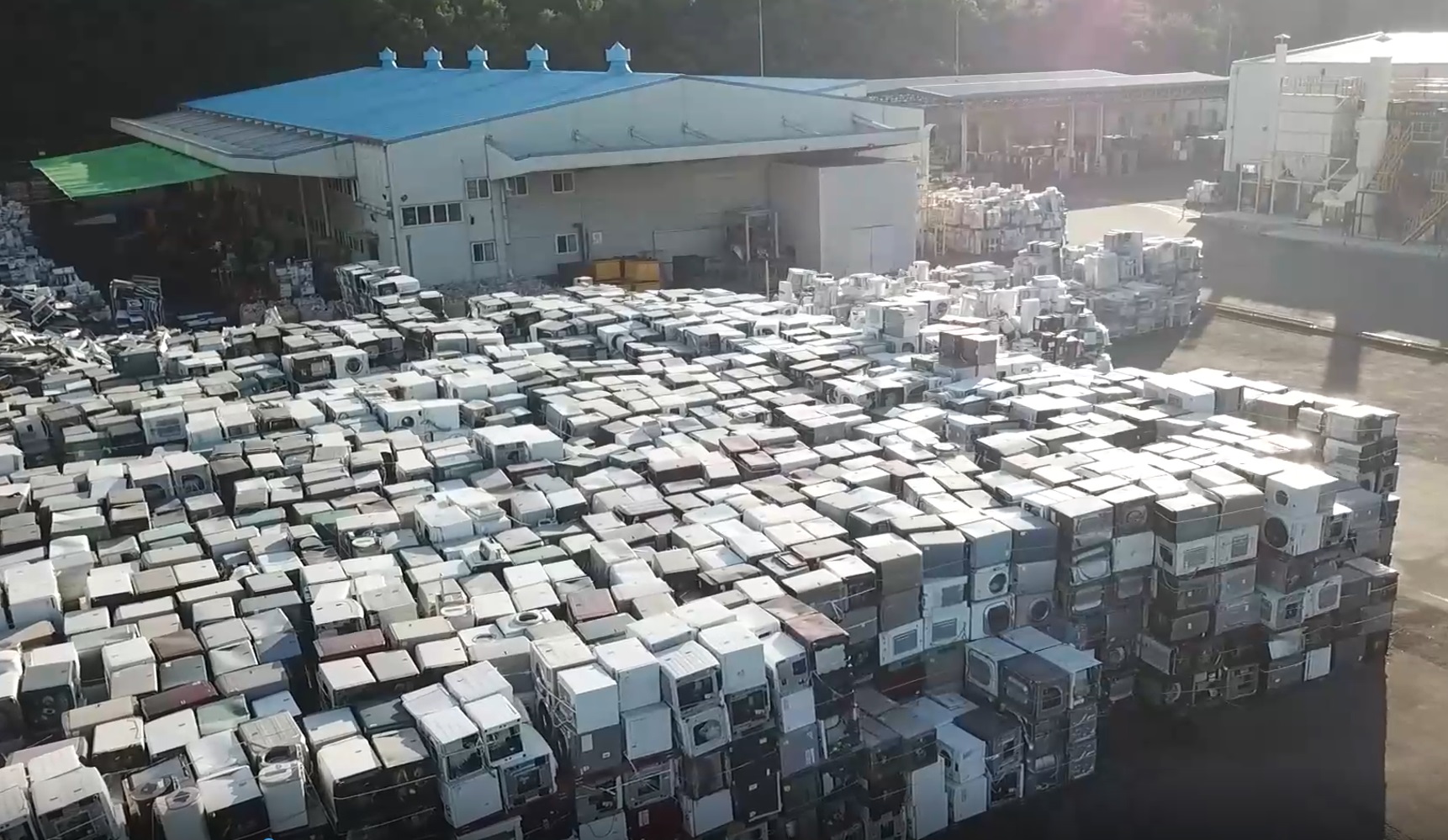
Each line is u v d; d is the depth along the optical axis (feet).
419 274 148.87
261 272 163.53
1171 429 69.26
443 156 147.02
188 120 226.38
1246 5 363.15
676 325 94.63
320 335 93.35
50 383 84.94
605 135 154.51
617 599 51.26
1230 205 208.74
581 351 93.15
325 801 41.93
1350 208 178.50
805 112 166.50
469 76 206.59
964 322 89.56
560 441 68.44
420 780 41.98
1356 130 184.03
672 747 45.50
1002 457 65.21
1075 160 266.57
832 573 51.60
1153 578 57.72
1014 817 51.96
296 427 74.54
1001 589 54.85
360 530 58.49
